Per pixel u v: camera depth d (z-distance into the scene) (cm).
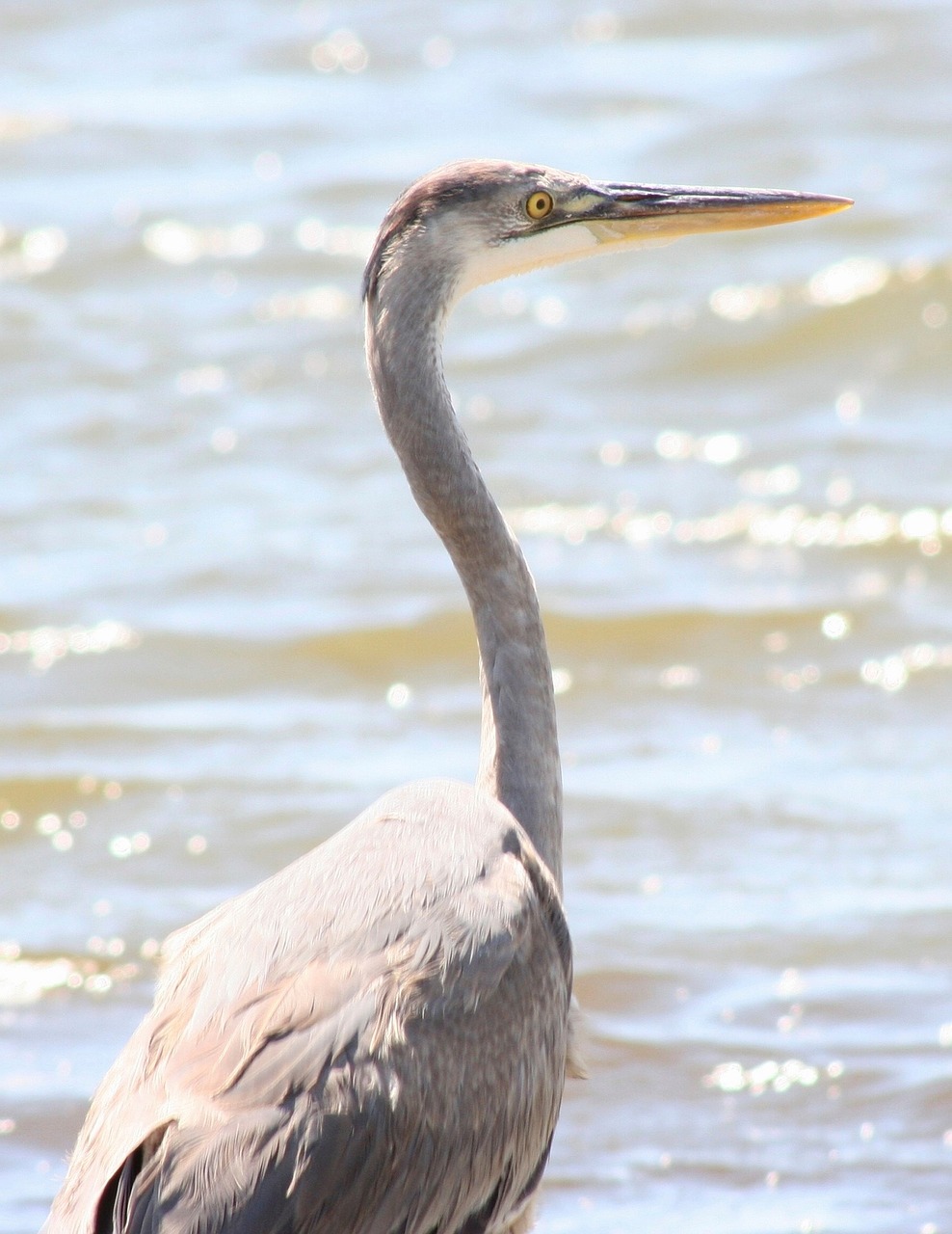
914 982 966
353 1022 537
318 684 1388
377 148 2603
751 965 988
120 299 2181
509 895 583
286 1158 512
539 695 679
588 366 1972
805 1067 898
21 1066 903
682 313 2038
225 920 593
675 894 1064
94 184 2519
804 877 1080
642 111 2658
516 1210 596
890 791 1191
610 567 1560
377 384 679
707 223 721
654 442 1811
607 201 711
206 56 3052
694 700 1351
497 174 688
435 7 3216
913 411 1862
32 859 1127
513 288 2172
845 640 1430
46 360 2011
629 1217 793
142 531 1634
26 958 1004
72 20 3247
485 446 1803
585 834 1138
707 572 1551
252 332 2088
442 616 1459
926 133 2506
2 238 2327
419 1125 539
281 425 1864
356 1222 526
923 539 1590
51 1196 798
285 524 1648
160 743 1284
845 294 2017
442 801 617
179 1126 511
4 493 1711
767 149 2472
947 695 1341
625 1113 870
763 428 1836
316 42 3077
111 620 1466
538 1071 582
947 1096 868
